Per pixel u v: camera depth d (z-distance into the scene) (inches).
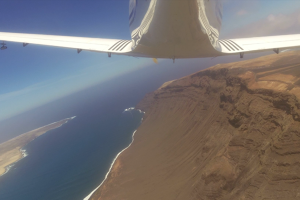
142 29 604.1
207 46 627.2
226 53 834.8
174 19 446.3
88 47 938.7
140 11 600.4
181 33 496.1
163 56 771.4
